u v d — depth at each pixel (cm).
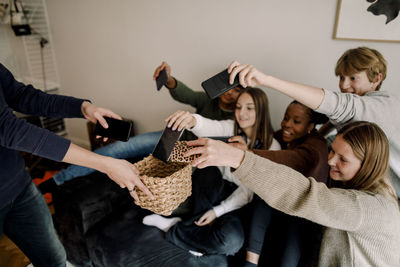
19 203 91
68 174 152
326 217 70
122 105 239
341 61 116
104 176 152
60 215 140
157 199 86
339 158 88
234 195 132
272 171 71
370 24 125
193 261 117
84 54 239
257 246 114
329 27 136
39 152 74
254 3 152
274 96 164
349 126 88
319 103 94
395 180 110
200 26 174
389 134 98
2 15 213
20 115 238
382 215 73
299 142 132
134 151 171
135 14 197
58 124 280
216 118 167
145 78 214
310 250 105
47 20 245
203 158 71
